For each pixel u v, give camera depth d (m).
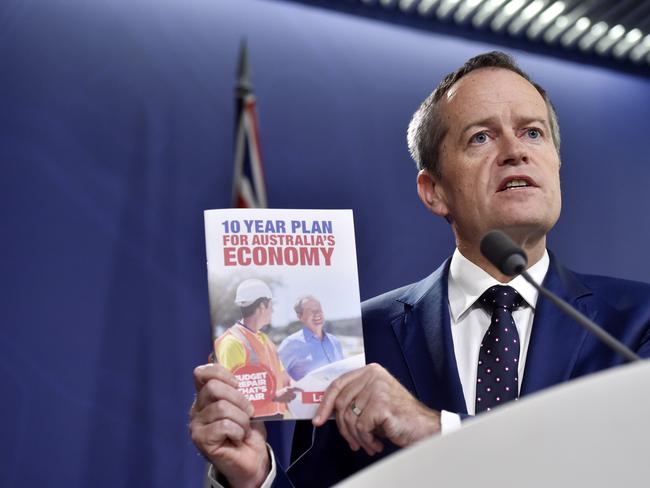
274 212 1.43
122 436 3.18
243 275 1.38
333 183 3.72
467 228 1.59
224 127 3.63
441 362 1.49
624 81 4.39
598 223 4.14
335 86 3.85
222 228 1.40
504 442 0.50
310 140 3.74
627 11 4.13
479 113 1.61
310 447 1.58
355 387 1.32
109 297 3.29
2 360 3.11
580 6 4.09
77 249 3.30
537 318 1.48
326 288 1.40
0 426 3.06
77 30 3.52
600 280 1.57
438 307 1.57
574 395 0.50
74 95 3.45
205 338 3.38
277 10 3.87
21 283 3.21
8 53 3.41
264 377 1.34
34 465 3.05
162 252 3.40
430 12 4.08
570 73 4.30
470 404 1.46
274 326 1.37
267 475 1.37
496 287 1.53
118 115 3.48
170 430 3.24
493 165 1.58
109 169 3.42
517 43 4.23
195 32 3.70
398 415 1.29
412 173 3.86
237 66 3.72
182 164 3.52
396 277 3.67
